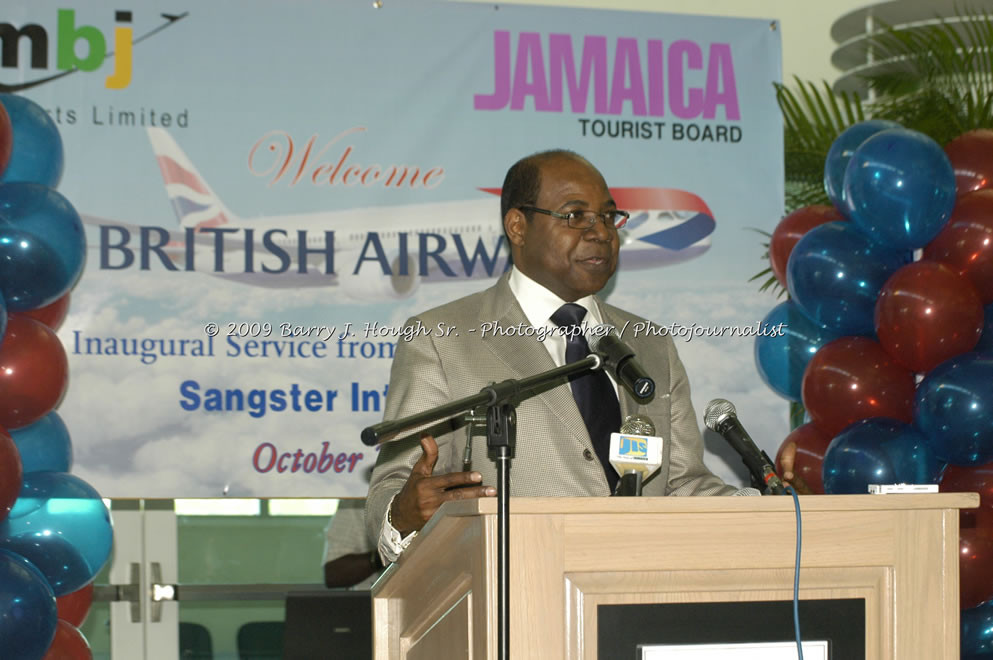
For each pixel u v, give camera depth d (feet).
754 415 17.53
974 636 14.84
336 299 16.90
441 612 7.55
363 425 16.78
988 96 18.03
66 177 16.28
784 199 18.03
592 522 6.45
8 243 13.93
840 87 21.13
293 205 16.89
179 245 16.55
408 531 8.54
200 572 19.07
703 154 17.90
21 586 13.37
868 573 6.75
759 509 6.57
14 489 13.50
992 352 14.67
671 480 11.07
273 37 17.02
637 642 6.41
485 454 10.44
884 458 14.58
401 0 17.38
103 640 18.71
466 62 17.47
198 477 16.33
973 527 14.61
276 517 19.34
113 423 16.16
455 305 11.43
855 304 15.44
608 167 17.65
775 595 6.61
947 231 14.99
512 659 6.26
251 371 16.60
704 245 17.75
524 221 11.38
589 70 17.74
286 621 17.94
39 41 16.37
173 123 16.63
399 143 17.24
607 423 10.61
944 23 18.97
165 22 16.71
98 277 16.30
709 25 18.10
